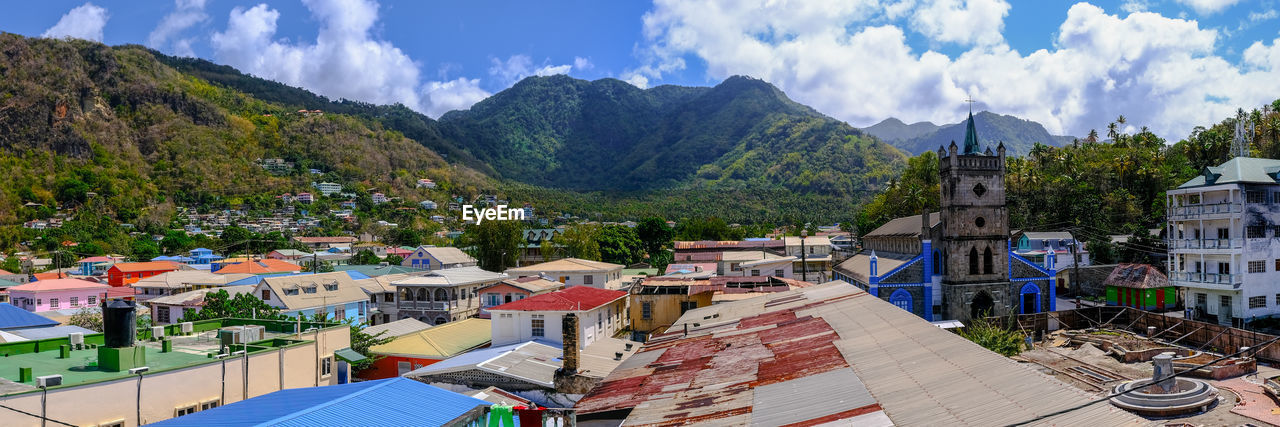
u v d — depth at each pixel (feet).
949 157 252.62
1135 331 211.61
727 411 59.98
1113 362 166.20
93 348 125.80
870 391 56.49
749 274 330.54
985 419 45.57
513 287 256.32
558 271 327.67
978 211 252.21
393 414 77.87
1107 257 345.72
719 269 333.62
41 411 87.97
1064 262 350.43
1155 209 395.55
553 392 131.34
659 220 559.38
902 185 494.59
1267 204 218.79
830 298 119.85
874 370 62.95
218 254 572.92
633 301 213.25
